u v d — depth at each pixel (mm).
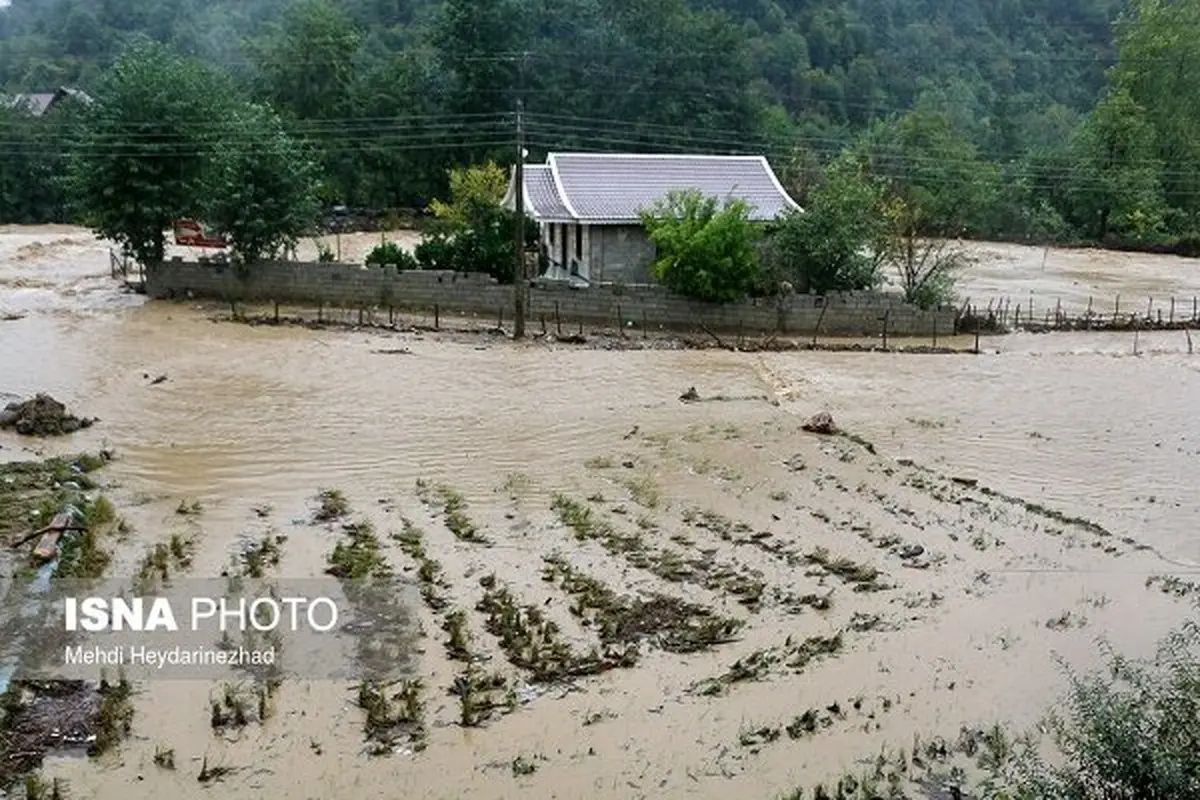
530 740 9602
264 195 30891
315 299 31391
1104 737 7535
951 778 9172
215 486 16141
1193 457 19172
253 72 70875
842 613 12406
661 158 34469
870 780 9094
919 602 12766
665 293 29484
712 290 29031
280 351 25375
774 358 26375
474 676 10570
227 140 31203
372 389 22172
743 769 9273
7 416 18766
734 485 16906
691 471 17547
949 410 22078
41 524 14125
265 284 31594
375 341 26828
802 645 11500
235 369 23469
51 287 33438
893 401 22656
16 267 37125
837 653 11398
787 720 10070
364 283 31000
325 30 57688
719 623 11867
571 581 12859
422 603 12188
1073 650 11594
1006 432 20562
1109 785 7328
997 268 47656
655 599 12508
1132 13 75688
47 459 17000
